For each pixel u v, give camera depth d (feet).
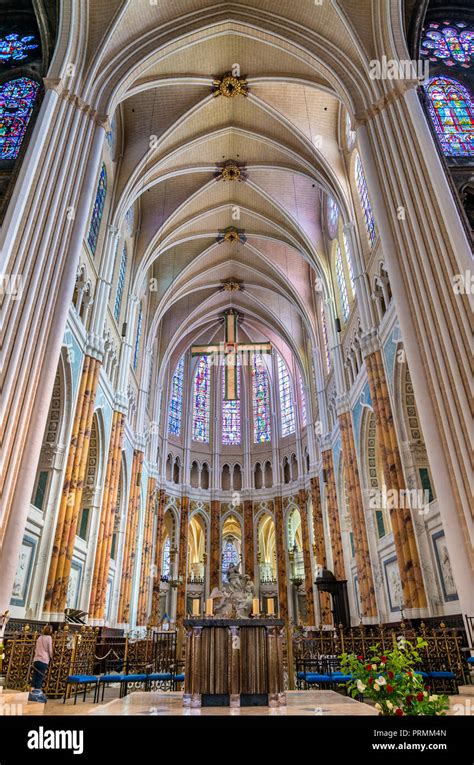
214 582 101.14
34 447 32.96
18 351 33.81
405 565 44.75
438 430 33.83
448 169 42.19
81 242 41.04
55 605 41.39
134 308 75.10
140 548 83.35
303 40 52.70
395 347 50.29
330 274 78.54
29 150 39.58
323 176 67.77
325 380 85.35
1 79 51.37
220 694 19.77
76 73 46.21
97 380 53.31
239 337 120.57
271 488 108.88
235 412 119.96
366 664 15.37
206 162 76.07
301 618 96.27
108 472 61.16
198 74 61.87
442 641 30.96
